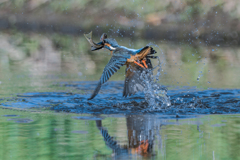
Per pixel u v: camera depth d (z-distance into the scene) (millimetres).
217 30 28891
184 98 11359
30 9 37625
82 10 35188
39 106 10289
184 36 28812
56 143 6867
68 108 9977
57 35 32375
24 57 21703
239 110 9805
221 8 30438
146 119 8742
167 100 10875
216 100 11086
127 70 8945
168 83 14289
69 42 28641
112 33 30594
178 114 9336
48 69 17953
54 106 10273
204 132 7547
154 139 7090
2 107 10086
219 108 10047
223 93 12156
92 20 33312
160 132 7586
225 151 6387
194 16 30625
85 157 6164
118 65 8266
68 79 15250
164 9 31703
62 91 12578
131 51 8422
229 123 8281
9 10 38000
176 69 17609
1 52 23469
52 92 12328
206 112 9578
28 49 24875
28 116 9031
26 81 14570
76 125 8141
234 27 29062
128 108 10016
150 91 10422
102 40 8695
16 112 9500
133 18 31875
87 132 7566
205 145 6727
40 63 19766
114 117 8977
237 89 12797
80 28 33219
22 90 12609
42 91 12492
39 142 6941
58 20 35156
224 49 24359
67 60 20844
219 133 7453
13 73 16578
